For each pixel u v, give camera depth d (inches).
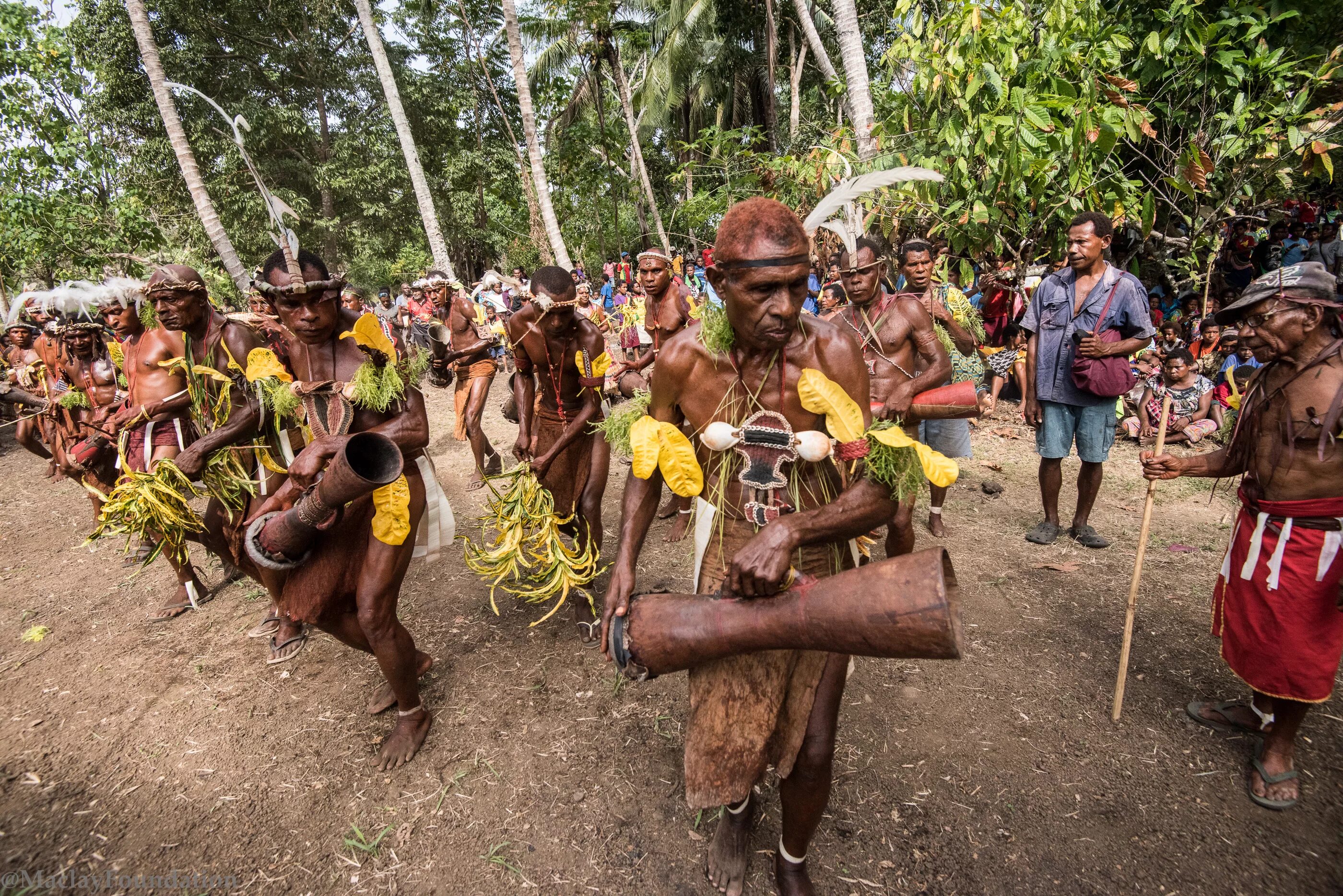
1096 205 242.2
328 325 112.7
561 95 860.0
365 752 118.0
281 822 104.7
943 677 129.9
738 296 68.5
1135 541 181.9
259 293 112.9
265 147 826.2
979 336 204.4
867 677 131.0
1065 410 175.3
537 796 107.4
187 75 791.7
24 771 116.0
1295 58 275.4
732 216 68.9
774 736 80.6
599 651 143.3
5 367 340.2
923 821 100.0
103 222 439.5
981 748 112.6
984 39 227.8
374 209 893.2
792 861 86.7
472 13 898.7
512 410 187.0
